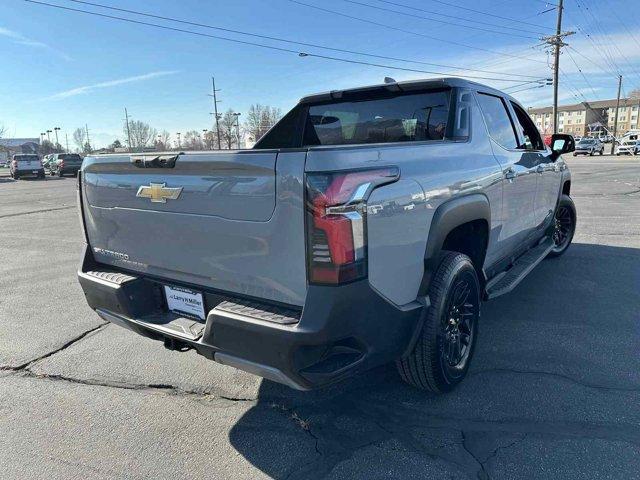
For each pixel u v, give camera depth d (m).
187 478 2.41
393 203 2.34
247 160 2.21
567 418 2.76
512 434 2.63
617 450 2.46
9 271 6.61
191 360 3.73
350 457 2.51
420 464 2.43
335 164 2.08
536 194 4.70
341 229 2.06
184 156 2.45
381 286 2.30
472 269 3.06
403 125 3.85
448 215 2.78
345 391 3.16
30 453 2.63
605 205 10.90
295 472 2.43
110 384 3.38
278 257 2.21
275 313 2.25
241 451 2.61
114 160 2.82
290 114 4.59
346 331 2.17
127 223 2.86
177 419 2.94
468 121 3.51
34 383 3.42
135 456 2.59
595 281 5.25
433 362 2.81
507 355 3.55
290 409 2.99
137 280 2.88
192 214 2.49
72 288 5.74
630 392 3.01
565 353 3.56
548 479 2.28
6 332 4.37
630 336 3.82
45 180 32.50
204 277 2.55
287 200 2.13
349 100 4.14
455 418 2.80
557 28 37.59
